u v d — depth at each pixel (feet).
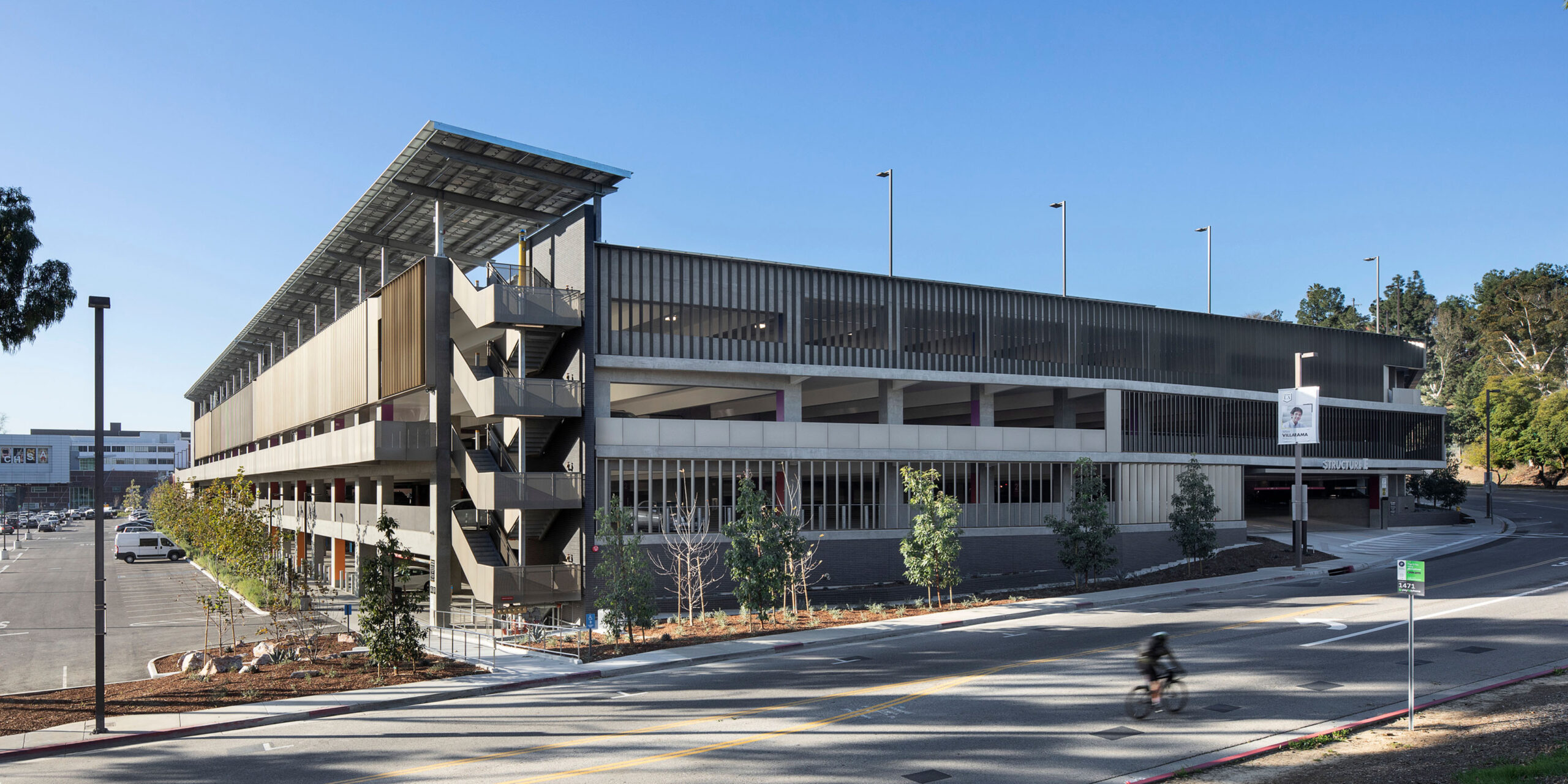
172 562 223.51
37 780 50.96
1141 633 89.30
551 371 127.44
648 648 87.97
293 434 199.93
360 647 92.43
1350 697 62.49
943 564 112.57
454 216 132.16
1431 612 97.19
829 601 121.80
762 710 62.18
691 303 126.41
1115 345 162.50
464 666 80.84
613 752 52.47
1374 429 207.62
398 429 120.88
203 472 305.94
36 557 243.81
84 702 70.03
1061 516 151.64
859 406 173.17
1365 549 168.45
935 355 144.36
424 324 123.13
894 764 49.37
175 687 75.00
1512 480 355.97
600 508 97.60
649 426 122.42
